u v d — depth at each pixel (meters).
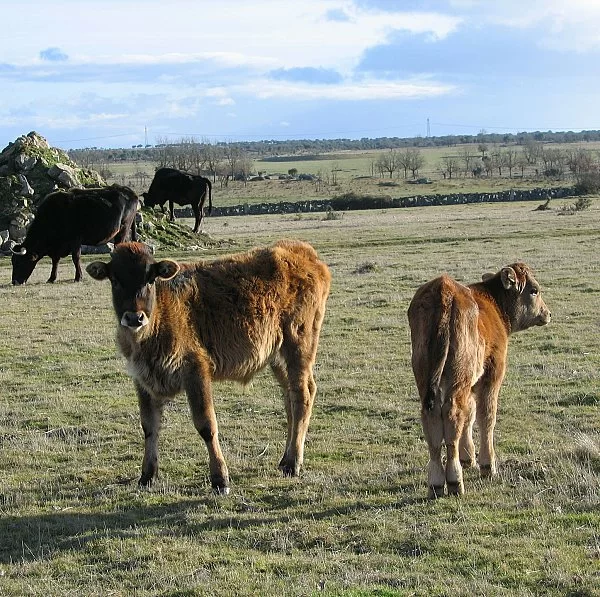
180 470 10.44
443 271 26.78
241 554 7.62
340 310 21.22
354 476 9.87
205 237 39.00
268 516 8.60
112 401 13.83
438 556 7.30
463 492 8.88
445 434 8.80
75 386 14.93
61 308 22.52
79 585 7.18
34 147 37.41
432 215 57.34
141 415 9.88
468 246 34.12
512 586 6.64
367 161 179.62
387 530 7.93
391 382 14.45
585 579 6.61
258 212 73.25
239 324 9.89
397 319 19.78
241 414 12.92
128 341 9.45
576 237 36.41
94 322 20.53
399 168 139.00
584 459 9.80
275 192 103.69
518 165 134.38
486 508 8.41
